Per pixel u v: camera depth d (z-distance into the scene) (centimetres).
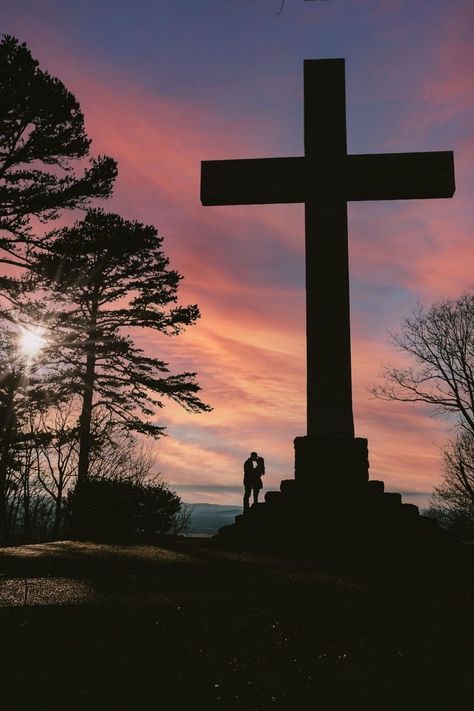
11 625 596
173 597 744
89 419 2597
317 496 1428
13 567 988
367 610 684
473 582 955
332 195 1591
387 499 1430
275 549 1327
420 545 1334
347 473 1442
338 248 1565
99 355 2631
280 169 1612
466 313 3005
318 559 1182
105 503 1659
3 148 1944
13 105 1852
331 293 1540
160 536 1794
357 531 1371
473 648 559
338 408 1479
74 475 2953
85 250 2047
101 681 468
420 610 695
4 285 2038
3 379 2323
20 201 1911
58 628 588
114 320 2711
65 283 2108
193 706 431
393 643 568
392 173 1585
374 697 452
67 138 1964
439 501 3319
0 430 2334
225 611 663
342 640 573
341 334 1516
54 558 1095
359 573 1004
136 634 575
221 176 1619
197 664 507
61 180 1953
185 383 2714
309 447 1462
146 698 441
